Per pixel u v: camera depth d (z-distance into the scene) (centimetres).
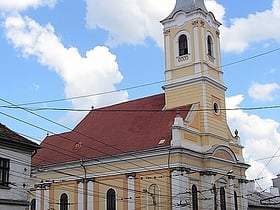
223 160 5206
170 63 5519
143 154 4988
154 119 5425
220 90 5534
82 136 5950
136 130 5441
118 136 5534
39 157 5944
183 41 5503
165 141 4934
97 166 5356
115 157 5194
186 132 4966
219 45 5731
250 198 6306
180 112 5219
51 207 5584
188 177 4819
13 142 3334
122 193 5094
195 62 5328
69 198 5491
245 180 5597
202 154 5044
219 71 5597
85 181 5400
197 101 5262
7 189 3256
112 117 5962
